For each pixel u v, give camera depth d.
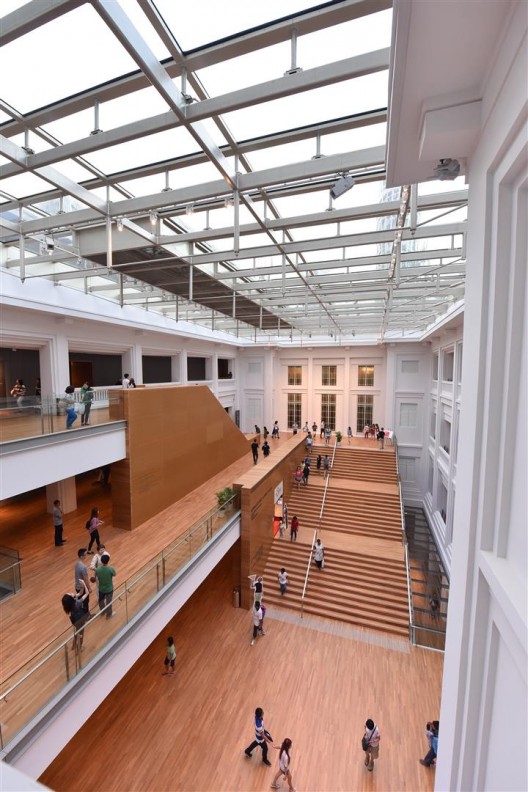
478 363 2.30
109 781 7.20
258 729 7.47
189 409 14.86
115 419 10.95
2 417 7.57
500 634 2.15
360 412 27.73
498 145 1.95
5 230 9.37
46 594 8.03
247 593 12.74
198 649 10.77
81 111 4.76
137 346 16.56
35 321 11.59
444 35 1.89
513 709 1.93
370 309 16.12
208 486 15.62
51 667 5.49
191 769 7.43
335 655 10.70
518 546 1.94
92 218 7.39
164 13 3.52
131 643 7.18
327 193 6.85
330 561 14.78
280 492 17.09
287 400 29.66
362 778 7.34
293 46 3.75
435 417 22.69
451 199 6.46
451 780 2.57
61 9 3.14
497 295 2.12
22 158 5.13
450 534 15.80
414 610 12.30
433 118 2.33
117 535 10.92
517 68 1.68
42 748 5.21
